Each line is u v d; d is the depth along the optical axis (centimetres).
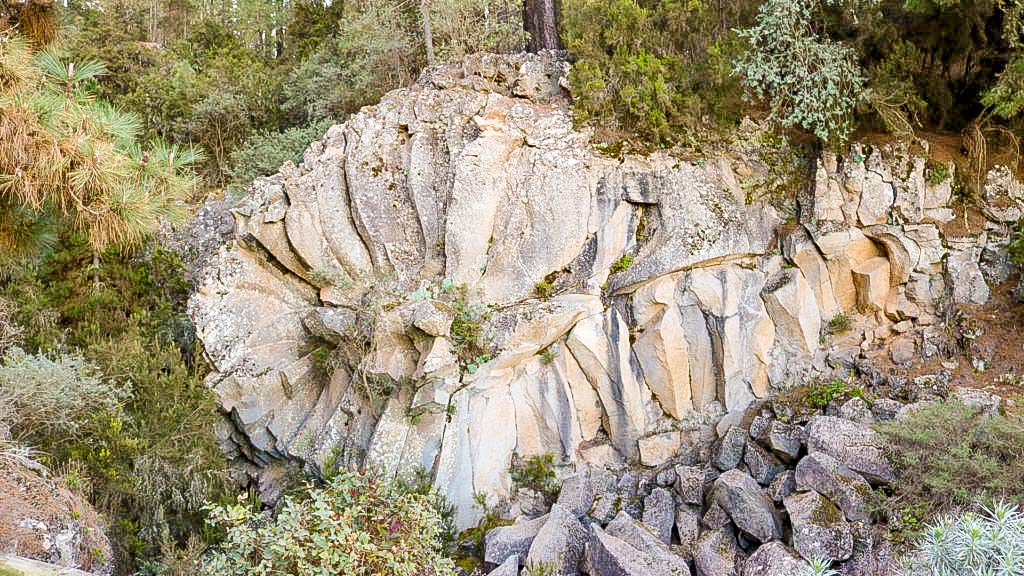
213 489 981
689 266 1053
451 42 1370
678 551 863
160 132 1669
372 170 1141
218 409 1094
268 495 1068
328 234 1125
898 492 791
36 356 1016
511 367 1030
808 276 1082
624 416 1049
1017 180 1082
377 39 1452
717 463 966
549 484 1018
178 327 1195
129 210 547
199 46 2227
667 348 1046
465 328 1004
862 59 1146
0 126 500
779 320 1077
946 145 1125
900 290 1064
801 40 1052
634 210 1087
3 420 870
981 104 1136
